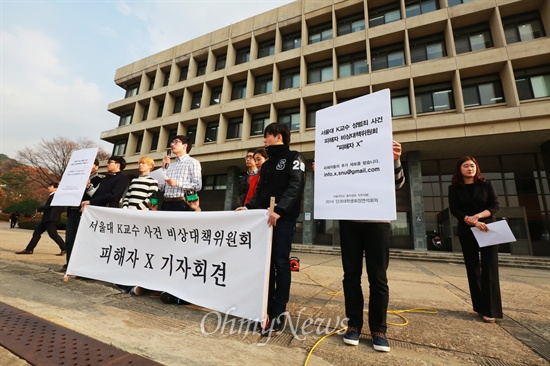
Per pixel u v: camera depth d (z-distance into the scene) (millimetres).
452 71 12180
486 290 2525
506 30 12375
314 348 1833
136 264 3008
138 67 22109
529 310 2939
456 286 4414
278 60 16250
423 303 3168
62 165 31719
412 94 12578
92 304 2578
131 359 1553
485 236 2566
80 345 1692
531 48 11062
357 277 2092
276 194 2441
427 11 13938
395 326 2336
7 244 7512
